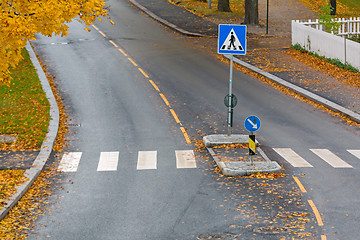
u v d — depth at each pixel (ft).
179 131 92.07
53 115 98.02
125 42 158.61
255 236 53.11
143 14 199.93
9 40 63.26
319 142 86.33
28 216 59.26
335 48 135.64
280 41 162.30
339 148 83.41
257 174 71.56
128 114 101.30
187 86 118.52
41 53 144.97
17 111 98.84
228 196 64.44
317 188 66.49
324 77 124.06
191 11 202.59
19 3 62.64
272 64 135.23
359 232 53.67
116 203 63.16
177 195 65.31
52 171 74.54
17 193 64.13
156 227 56.18
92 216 59.36
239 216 58.39
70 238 53.88
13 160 77.00
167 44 157.48
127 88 117.08
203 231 54.80
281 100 110.01
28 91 110.93
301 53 146.41
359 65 127.54
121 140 88.07
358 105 104.27
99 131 92.48
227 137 86.28
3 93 108.58
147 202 63.31
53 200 64.23
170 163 77.41
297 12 205.46
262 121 97.19
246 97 111.65
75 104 107.14
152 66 134.21
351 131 92.07
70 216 59.47
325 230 54.24
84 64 135.23
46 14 63.05
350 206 60.49
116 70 130.41
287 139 87.76
